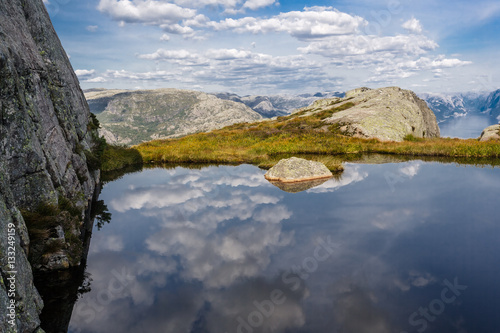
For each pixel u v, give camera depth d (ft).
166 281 36.65
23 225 29.27
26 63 42.34
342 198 69.36
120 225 55.47
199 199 71.26
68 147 57.77
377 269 38.86
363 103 222.89
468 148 126.52
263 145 147.33
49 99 52.54
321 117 218.38
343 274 37.88
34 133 38.42
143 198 72.90
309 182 84.94
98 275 37.86
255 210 62.44
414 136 179.22
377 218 56.75
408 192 73.46
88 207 60.85
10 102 33.81
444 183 81.61
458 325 28.43
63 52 82.23
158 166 119.14
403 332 27.53
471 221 54.75
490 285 34.96
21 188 35.06
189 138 187.32
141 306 31.65
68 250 38.81
